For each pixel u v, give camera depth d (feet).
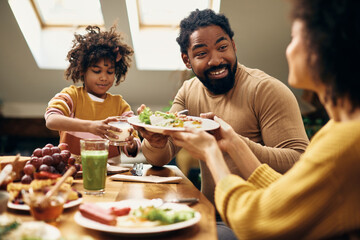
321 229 2.50
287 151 4.94
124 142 5.48
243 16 15.53
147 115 4.99
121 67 7.48
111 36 7.34
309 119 15.75
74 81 7.30
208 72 5.58
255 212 2.75
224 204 3.01
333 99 2.72
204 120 4.70
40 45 18.17
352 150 2.42
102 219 2.92
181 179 4.81
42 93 19.89
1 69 18.52
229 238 4.56
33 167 3.94
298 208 2.56
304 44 2.76
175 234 2.97
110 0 14.60
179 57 18.53
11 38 16.80
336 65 2.60
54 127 5.88
